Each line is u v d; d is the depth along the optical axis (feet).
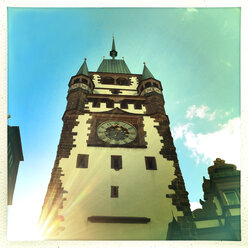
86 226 64.49
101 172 78.69
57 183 74.64
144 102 112.68
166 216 68.64
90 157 83.56
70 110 101.91
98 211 68.49
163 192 74.59
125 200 71.72
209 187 77.15
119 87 131.34
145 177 78.59
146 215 68.54
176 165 83.46
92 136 91.61
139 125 99.14
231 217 64.90
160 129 97.40
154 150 88.33
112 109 105.91
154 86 119.34
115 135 95.04
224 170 77.77
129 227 64.95
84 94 112.16
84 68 127.34
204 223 67.26
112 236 62.85
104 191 73.46
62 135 90.84
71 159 82.23
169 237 63.31
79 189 73.41
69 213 67.31
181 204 71.82
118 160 83.76
